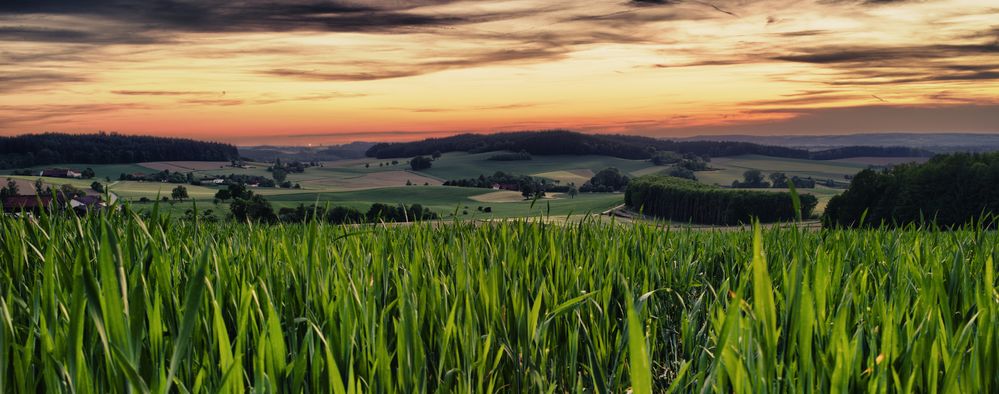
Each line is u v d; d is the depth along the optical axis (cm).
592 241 487
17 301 216
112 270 147
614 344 327
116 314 147
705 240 579
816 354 199
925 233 509
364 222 458
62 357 177
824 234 492
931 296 233
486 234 457
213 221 518
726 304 311
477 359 246
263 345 180
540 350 278
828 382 187
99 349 189
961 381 188
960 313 260
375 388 200
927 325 216
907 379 193
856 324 263
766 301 168
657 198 8562
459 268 312
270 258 352
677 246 531
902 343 217
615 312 370
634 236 510
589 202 12412
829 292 286
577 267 388
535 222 488
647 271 411
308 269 287
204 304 229
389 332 279
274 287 299
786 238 507
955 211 5422
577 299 265
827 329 234
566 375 300
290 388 202
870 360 203
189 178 18275
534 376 243
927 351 201
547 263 395
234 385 170
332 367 173
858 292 316
